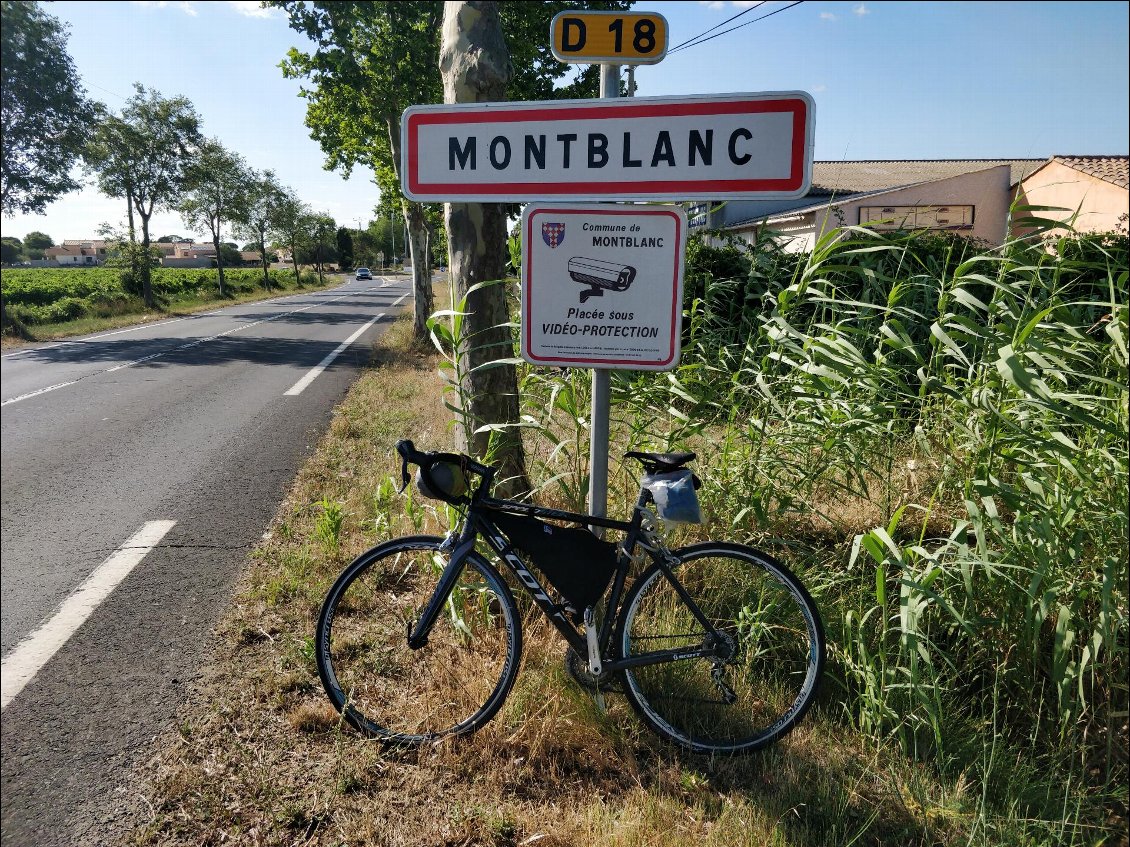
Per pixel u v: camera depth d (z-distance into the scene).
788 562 3.61
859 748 2.69
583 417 3.68
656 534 2.82
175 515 5.34
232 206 45.00
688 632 2.91
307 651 3.23
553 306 2.86
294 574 4.11
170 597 3.96
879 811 2.39
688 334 4.32
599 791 2.51
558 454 3.76
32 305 30.70
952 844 2.26
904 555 2.82
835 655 3.03
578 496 3.56
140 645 3.45
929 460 3.83
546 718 2.74
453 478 2.72
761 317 3.51
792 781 2.51
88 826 2.33
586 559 2.76
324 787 2.50
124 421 8.84
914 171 29.44
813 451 3.87
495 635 3.25
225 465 6.74
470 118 2.82
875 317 3.66
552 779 2.55
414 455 2.74
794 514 3.91
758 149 2.65
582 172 2.77
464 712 2.86
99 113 22.55
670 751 2.71
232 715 2.89
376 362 14.23
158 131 32.06
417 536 2.91
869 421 3.49
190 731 2.79
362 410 9.05
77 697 3.03
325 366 14.05
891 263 4.51
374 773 2.58
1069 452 2.84
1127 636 2.65
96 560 4.51
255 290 56.94
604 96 2.79
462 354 3.68
